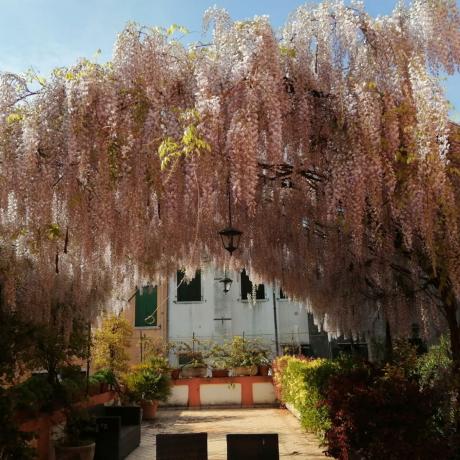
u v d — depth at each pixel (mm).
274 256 6641
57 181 3600
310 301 7844
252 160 3314
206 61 3568
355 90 3680
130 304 14805
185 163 3586
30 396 4973
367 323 7906
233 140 3324
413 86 3543
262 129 3570
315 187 4594
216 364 13438
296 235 5660
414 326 7090
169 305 14812
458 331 4625
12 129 3549
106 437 6102
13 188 3543
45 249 4574
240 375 13062
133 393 10531
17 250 4949
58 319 6270
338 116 3709
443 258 3945
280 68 3621
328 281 7191
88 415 5914
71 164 3543
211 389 12867
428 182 3518
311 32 3898
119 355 10875
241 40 3555
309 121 3797
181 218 4449
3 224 4203
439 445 3611
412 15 3918
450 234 3820
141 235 4078
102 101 3432
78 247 4660
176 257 5867
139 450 7176
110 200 3730
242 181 3309
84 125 3436
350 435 4094
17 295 5852
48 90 3529
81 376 6438
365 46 3805
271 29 3590
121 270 6242
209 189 3617
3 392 4352
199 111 3332
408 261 5629
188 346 13594
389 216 4246
